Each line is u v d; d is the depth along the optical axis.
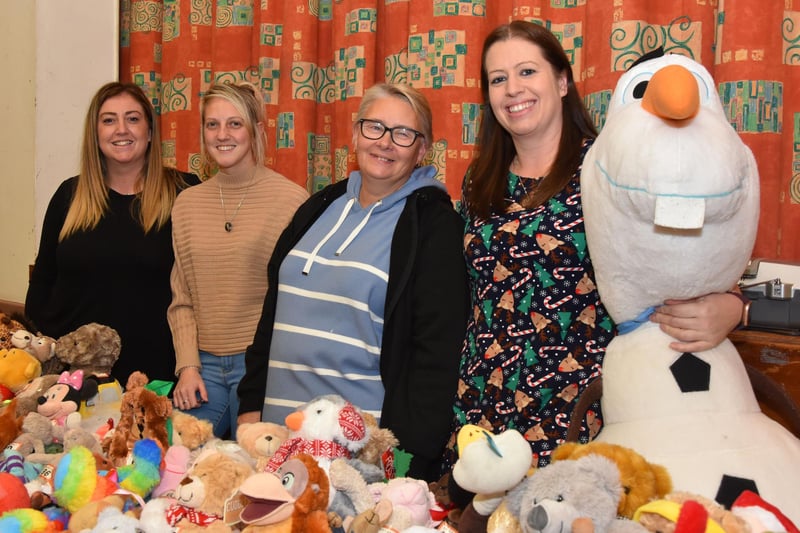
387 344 1.59
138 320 2.11
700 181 1.01
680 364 1.17
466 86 2.20
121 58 2.93
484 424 1.45
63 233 2.17
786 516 1.01
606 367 1.25
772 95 1.90
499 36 1.56
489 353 1.46
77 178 2.29
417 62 2.25
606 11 2.02
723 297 1.20
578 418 1.29
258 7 2.60
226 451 1.23
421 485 1.14
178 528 1.07
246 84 2.04
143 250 2.10
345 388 1.61
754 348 1.42
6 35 3.04
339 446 1.15
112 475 1.22
